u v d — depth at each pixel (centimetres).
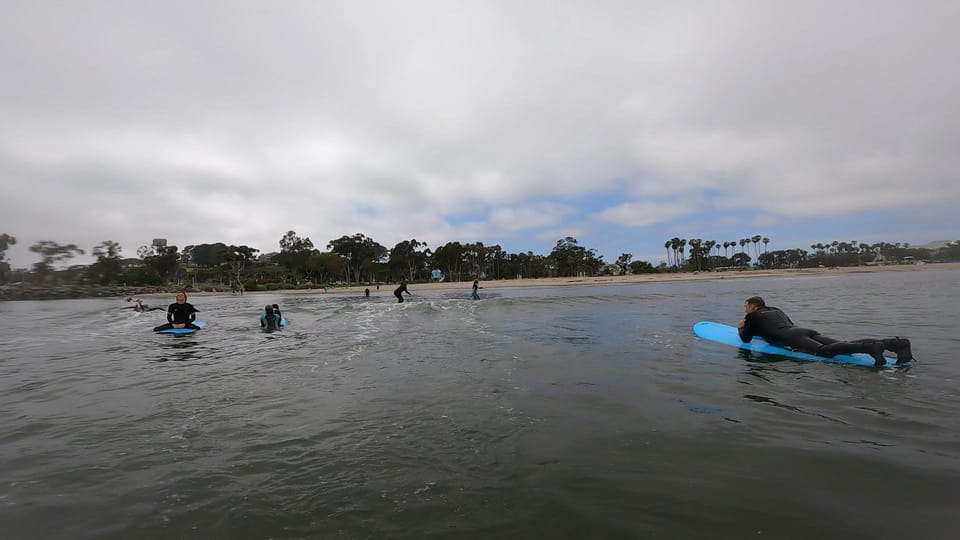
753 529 252
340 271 10688
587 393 546
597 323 1357
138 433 439
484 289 6206
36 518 282
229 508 292
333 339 1123
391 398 547
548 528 261
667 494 295
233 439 418
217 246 15550
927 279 4075
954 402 472
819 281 4947
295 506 293
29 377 717
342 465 355
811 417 438
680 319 1419
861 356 708
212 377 693
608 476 323
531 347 915
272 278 10869
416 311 2059
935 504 270
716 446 372
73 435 435
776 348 812
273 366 775
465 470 341
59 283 7150
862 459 338
